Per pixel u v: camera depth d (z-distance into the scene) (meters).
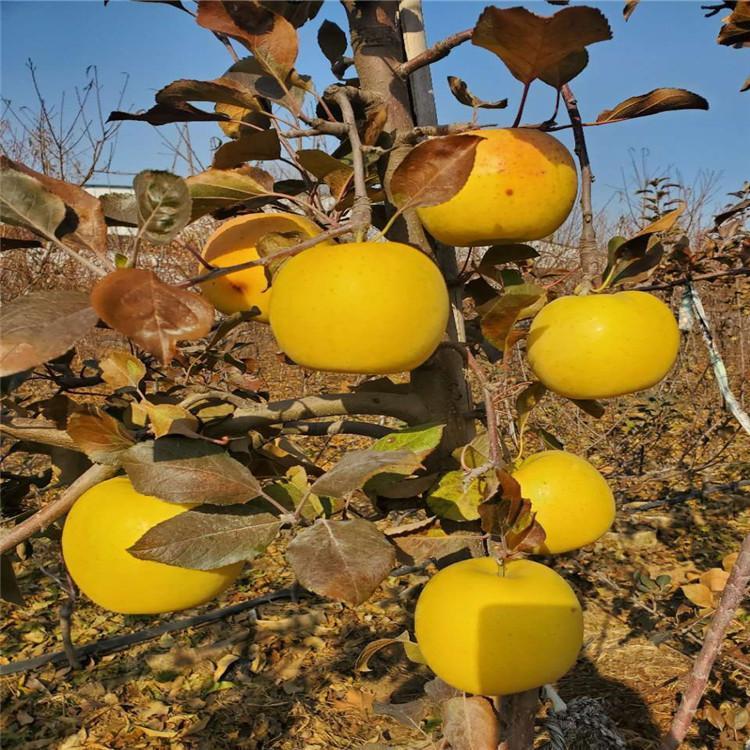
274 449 0.48
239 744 1.31
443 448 0.49
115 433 0.41
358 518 0.39
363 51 0.50
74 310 0.30
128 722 1.38
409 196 0.39
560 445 0.55
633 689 1.33
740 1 0.51
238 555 0.36
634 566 1.82
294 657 1.57
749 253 0.85
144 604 0.39
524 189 0.44
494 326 0.46
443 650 0.40
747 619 1.41
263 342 3.21
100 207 0.36
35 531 0.43
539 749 0.81
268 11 0.42
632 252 0.49
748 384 2.38
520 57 0.42
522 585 0.40
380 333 0.36
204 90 0.44
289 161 0.49
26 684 1.49
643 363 0.45
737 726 1.08
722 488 2.06
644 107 0.49
